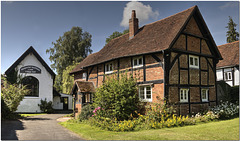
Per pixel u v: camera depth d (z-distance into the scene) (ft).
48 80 71.72
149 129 30.73
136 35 52.42
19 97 48.26
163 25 46.29
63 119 49.88
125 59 45.88
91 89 52.54
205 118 36.40
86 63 63.57
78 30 122.11
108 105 38.32
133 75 43.34
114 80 40.57
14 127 34.76
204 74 45.06
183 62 40.65
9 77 65.72
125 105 37.24
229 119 37.88
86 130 31.32
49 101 70.79
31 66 69.82
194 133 26.12
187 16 41.27
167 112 35.01
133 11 54.34
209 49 47.44
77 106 52.06
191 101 40.93
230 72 64.80
